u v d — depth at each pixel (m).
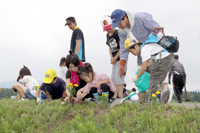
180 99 7.36
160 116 3.52
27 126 4.31
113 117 3.90
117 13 4.77
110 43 5.98
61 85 5.97
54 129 3.96
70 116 4.50
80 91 5.27
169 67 4.32
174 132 3.02
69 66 4.99
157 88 4.28
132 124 3.49
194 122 3.12
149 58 4.23
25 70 7.16
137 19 4.83
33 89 6.47
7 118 4.61
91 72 4.92
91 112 4.34
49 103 5.39
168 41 4.17
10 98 7.33
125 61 5.43
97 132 3.40
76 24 6.80
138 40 5.08
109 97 5.17
